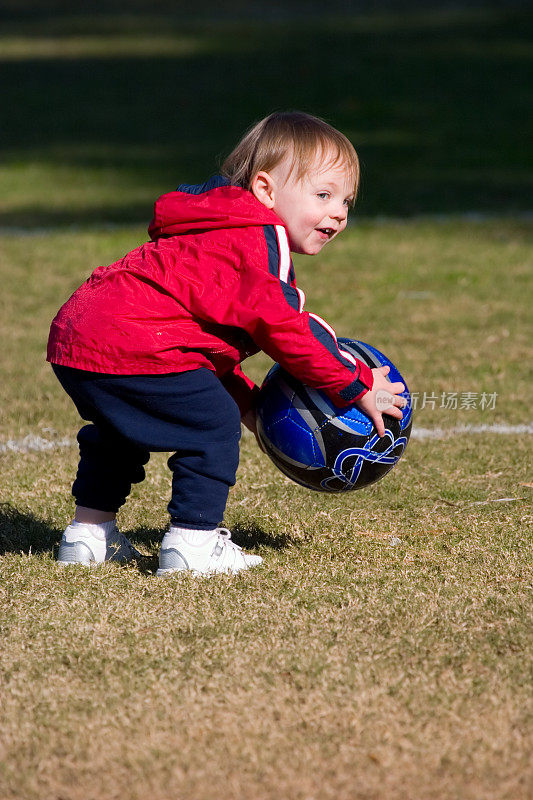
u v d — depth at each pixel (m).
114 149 32.16
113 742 4.94
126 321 6.49
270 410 7.09
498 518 8.18
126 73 48.28
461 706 5.21
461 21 66.62
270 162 6.88
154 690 5.41
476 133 33.47
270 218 6.72
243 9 80.81
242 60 51.00
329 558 7.36
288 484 9.11
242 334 6.85
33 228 22.48
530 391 12.06
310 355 6.56
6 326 15.16
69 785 4.66
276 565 7.14
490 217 23.03
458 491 8.87
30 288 17.42
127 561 7.30
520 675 5.52
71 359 6.61
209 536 6.95
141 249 6.91
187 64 50.31
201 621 6.18
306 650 5.79
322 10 78.38
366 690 5.37
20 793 4.61
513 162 29.30
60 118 38.12
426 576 6.93
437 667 5.61
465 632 6.02
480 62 48.41
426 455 9.88
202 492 6.83
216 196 6.82
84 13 80.81
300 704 5.25
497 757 4.81
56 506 8.57
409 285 17.52
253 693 5.35
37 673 5.61
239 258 6.57
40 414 11.29
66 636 6.02
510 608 6.34
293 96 40.69
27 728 5.06
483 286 17.39
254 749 4.87
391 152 30.81
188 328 6.59
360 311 15.85
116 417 6.67
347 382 6.74
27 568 7.11
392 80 43.97
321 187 6.93
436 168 28.61
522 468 9.49
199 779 4.68
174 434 6.71
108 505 7.21
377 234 21.58
